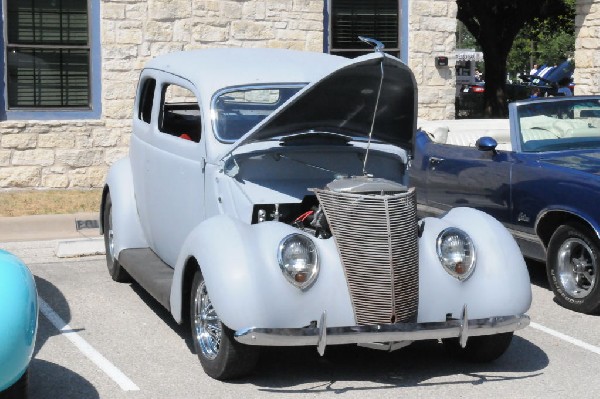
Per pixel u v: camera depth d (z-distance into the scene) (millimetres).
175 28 15750
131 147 9500
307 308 6449
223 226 6805
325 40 17125
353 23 17250
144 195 9016
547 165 9375
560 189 9086
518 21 30453
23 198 14078
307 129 7543
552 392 6770
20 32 15086
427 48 17562
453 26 17656
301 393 6668
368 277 6539
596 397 6672
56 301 9258
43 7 15148
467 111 36031
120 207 9359
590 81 20203
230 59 8562
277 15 16359
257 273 6414
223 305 6383
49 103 15367
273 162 7551
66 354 7594
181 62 8680
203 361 7004
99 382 6906
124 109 15555
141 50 15586
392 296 6523
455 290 6832
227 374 6805
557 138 10156
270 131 7402
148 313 8828
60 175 15234
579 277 9109
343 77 6934
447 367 7348
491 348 7234
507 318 6797
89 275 10375
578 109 10461
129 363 7352
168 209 8453
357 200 6637
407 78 7156
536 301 9531
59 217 12469
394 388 6812
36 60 15219
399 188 6891
